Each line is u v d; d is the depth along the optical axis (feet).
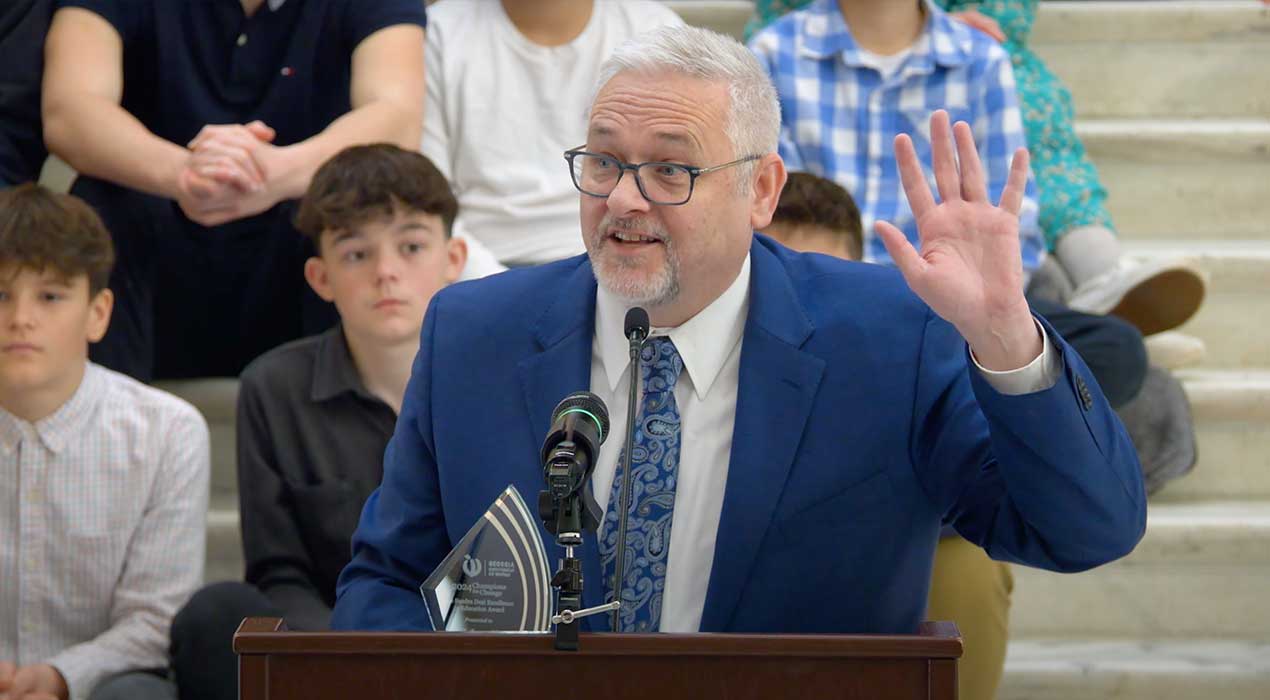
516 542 9.36
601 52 21.36
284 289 19.66
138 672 15.55
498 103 21.13
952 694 8.29
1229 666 17.70
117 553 16.06
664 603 10.77
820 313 11.00
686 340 10.96
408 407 11.48
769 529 10.59
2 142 20.04
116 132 19.01
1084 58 25.40
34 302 15.66
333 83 20.62
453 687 8.39
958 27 21.40
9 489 15.94
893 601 10.89
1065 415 9.52
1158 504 20.02
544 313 11.27
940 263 9.52
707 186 10.29
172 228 19.35
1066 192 22.13
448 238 17.06
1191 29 25.26
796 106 21.12
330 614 15.80
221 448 19.79
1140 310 20.33
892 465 10.74
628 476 9.62
